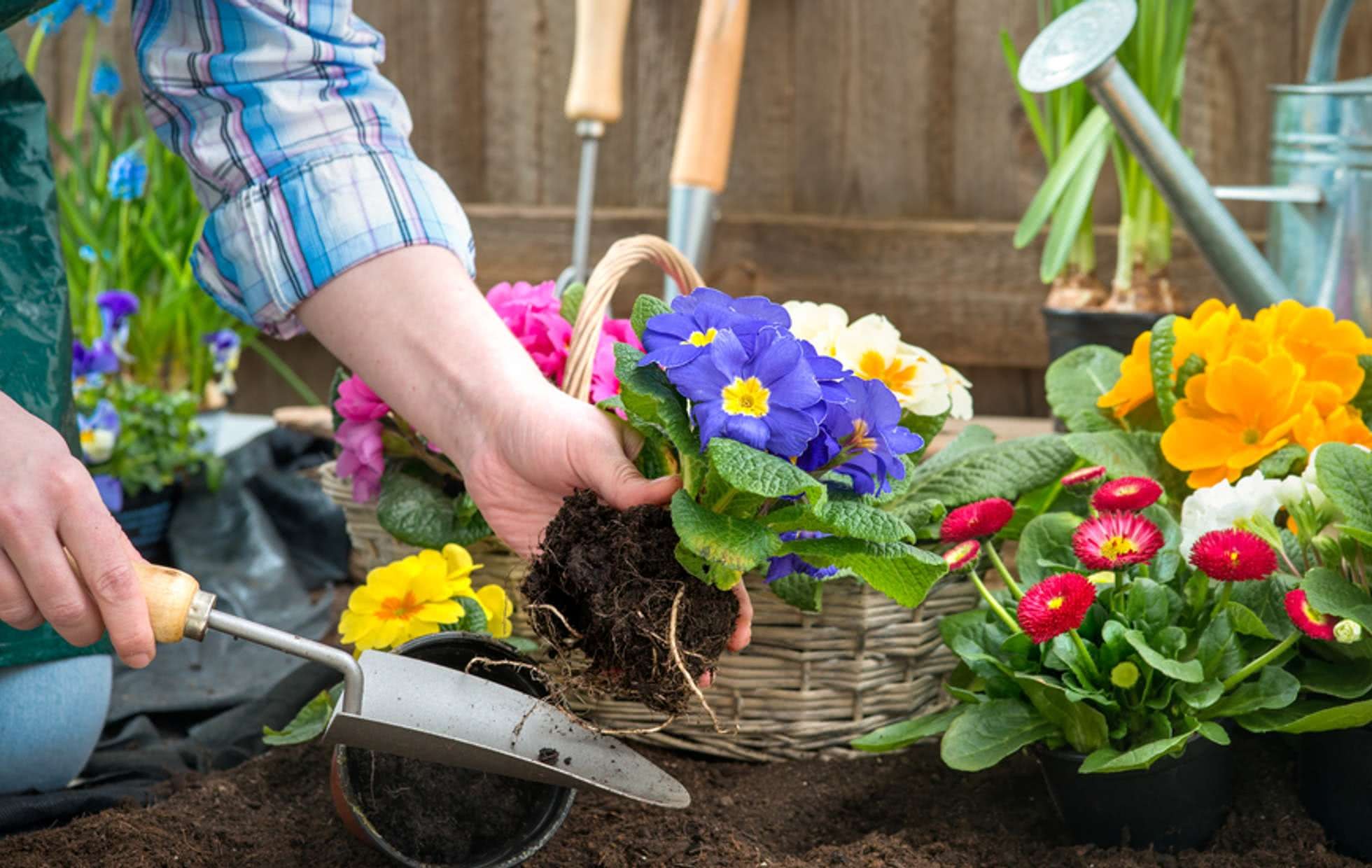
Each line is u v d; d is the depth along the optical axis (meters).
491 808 1.06
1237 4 2.36
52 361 1.33
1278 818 1.11
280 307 1.21
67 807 1.22
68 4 1.70
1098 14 1.60
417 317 1.16
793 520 0.91
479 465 1.10
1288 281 1.73
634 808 1.17
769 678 1.26
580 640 0.96
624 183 2.71
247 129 1.23
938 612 1.28
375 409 1.34
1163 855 1.08
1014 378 2.57
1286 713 1.07
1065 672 1.08
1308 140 1.69
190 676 1.75
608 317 1.38
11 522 0.92
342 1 1.28
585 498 0.97
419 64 2.78
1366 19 2.29
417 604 1.19
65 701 1.31
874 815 1.19
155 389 2.29
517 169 2.77
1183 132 2.41
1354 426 1.23
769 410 0.86
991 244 2.48
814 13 2.58
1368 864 1.07
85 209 2.36
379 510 1.33
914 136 2.56
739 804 1.21
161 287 2.39
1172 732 1.06
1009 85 2.50
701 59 2.07
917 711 1.31
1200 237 1.60
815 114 2.61
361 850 1.10
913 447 0.89
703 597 0.93
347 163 1.21
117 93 2.68
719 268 2.64
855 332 1.24
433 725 0.98
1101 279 2.45
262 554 2.13
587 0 2.13
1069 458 1.27
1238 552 1.02
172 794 1.26
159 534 2.20
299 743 1.23
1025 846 1.10
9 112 1.37
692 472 0.92
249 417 2.85
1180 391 1.29
